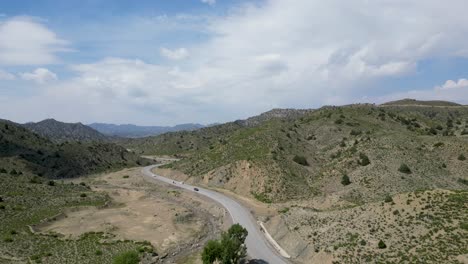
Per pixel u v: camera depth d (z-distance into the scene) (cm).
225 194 11319
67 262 6253
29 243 7106
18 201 9300
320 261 5578
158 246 7469
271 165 11881
